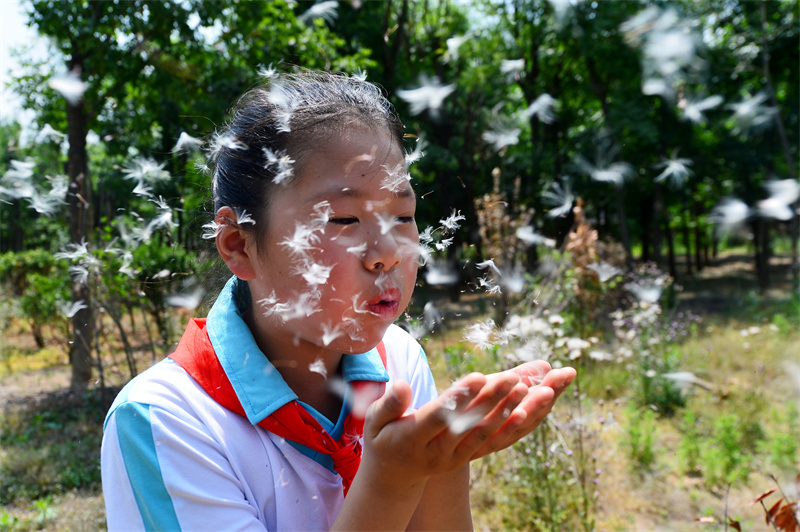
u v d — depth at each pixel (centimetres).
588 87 1295
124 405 89
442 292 652
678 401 535
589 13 1005
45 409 568
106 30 454
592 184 1255
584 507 337
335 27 1140
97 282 406
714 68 689
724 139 1203
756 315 919
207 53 494
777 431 473
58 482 420
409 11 1197
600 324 625
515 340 309
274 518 91
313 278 79
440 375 423
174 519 82
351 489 78
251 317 106
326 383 105
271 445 92
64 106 509
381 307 86
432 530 99
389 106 104
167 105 555
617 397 555
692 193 1553
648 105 1152
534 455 345
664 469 423
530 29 1185
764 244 1405
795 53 906
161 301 536
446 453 71
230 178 95
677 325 730
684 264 2361
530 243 533
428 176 1076
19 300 912
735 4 649
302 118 88
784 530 143
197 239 126
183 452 85
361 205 84
